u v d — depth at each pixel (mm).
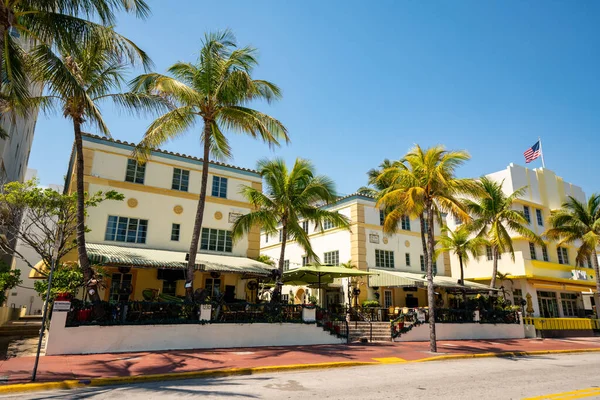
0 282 16328
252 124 16672
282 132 16969
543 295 32625
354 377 10516
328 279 22219
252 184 23484
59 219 16219
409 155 19156
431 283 16719
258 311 16938
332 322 19344
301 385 9266
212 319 15602
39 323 22844
